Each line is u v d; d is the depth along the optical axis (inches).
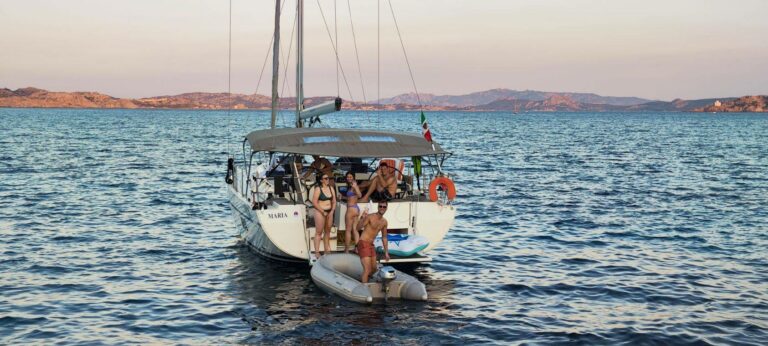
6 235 716.7
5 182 1166.3
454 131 4274.1
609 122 7706.7
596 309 478.3
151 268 586.2
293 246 536.1
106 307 475.5
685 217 868.0
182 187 1155.3
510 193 1094.4
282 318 448.8
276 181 574.6
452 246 685.9
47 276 556.7
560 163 1717.5
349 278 484.1
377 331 423.8
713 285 543.8
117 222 807.7
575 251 666.2
